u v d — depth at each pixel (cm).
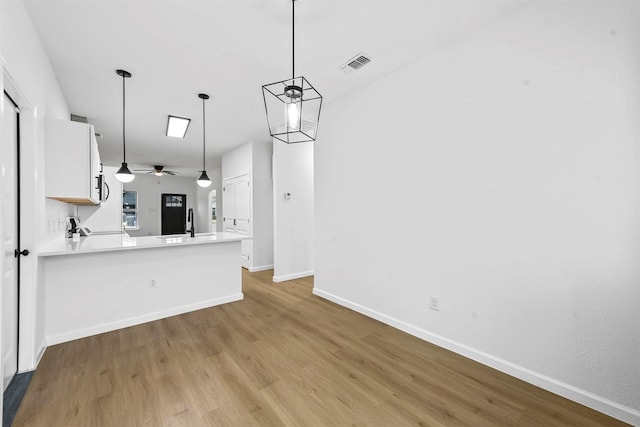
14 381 187
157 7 188
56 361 213
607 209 158
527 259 188
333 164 349
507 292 198
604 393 160
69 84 294
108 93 317
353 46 236
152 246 280
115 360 215
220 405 166
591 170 163
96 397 173
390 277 282
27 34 187
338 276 346
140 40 224
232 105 356
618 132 154
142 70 269
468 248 219
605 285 159
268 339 252
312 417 157
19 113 198
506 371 198
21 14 175
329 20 204
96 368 204
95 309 265
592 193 163
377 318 295
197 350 232
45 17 195
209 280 340
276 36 222
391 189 279
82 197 261
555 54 175
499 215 201
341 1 186
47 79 243
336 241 347
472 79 216
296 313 316
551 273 178
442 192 236
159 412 160
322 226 369
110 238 346
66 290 250
